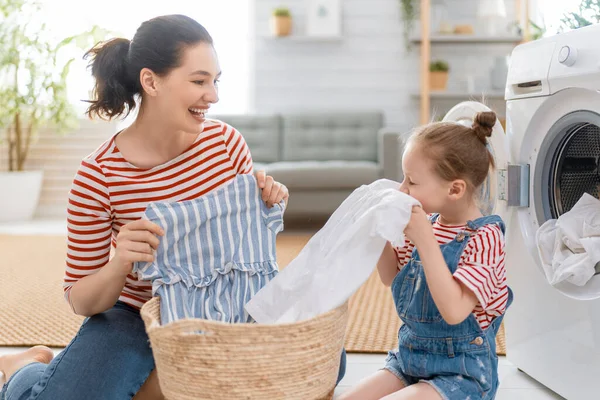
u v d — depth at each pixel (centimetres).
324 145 512
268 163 514
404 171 138
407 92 556
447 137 134
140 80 137
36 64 529
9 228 509
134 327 142
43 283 311
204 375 110
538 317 174
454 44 542
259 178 147
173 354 110
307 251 138
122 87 141
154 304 133
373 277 324
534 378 179
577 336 157
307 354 112
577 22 211
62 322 241
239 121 517
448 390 132
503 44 539
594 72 147
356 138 512
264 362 109
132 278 148
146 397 145
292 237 443
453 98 542
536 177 177
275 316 134
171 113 138
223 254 141
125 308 149
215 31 562
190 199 147
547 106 170
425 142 134
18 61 524
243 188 144
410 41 543
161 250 136
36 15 528
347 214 136
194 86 136
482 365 134
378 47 556
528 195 180
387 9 553
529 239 179
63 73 526
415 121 557
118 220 145
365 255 125
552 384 169
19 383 144
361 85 559
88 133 577
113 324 141
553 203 175
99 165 143
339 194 451
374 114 516
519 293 183
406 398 131
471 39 521
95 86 144
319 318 112
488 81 530
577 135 167
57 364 137
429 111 543
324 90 562
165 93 136
